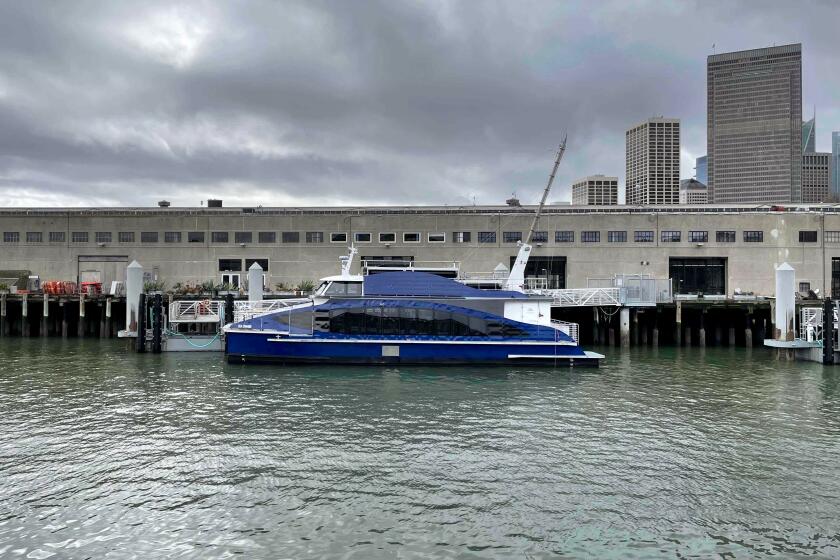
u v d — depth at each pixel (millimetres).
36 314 50938
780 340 38344
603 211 63250
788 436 20891
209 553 12602
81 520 14031
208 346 39219
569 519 14297
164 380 29406
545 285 51406
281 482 16219
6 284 56125
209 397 25766
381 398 25859
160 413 23062
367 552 12656
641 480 16688
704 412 24094
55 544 12938
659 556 12773
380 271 36031
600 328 46438
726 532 13844
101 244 58500
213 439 19797
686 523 14219
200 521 13992
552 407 24641
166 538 13211
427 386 28500
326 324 33469
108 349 41031
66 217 58750
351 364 33406
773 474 17281
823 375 32625
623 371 33500
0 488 15758
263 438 19938
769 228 56438
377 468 17297
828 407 25047
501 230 57719
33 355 38000
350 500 15117
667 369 34375
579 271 57125
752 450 19359
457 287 33906
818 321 39094
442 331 33625
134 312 39375
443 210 61156
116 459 17906
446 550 12781
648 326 47625
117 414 22891
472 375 31391
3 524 13812
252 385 28281
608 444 19766
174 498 15195
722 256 56719
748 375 32562
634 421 22625
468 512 14547
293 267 58281
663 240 56906
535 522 14102
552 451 18969
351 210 61375
